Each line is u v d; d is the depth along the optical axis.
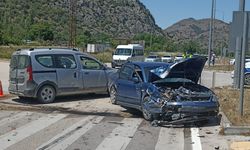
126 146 8.91
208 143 9.28
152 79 12.62
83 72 16.62
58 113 13.36
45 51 15.84
